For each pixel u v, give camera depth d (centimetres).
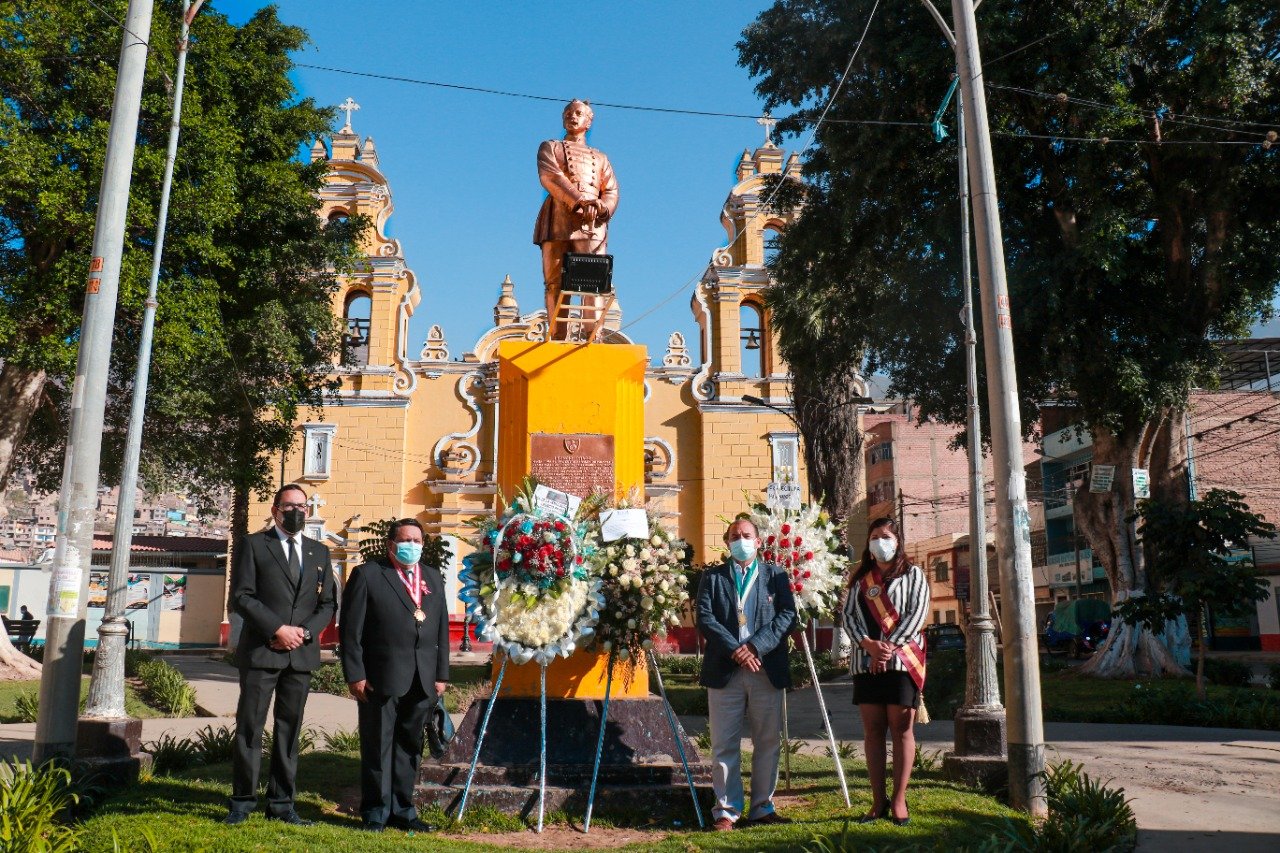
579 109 909
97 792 695
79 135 1634
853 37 1831
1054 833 577
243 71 1938
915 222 1859
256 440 2306
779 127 2077
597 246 883
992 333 745
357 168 3572
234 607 637
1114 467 1977
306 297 2272
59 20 1652
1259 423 3559
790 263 2111
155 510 8488
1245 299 1983
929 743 1084
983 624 848
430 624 666
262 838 565
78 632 673
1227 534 1453
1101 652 1950
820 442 2462
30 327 1752
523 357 808
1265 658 3091
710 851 562
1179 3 1669
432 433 3447
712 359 3516
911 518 4872
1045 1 1680
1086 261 1673
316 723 1298
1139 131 1739
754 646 645
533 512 697
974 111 777
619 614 703
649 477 3431
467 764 698
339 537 3328
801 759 927
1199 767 895
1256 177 1780
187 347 1698
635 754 712
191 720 1327
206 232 1759
